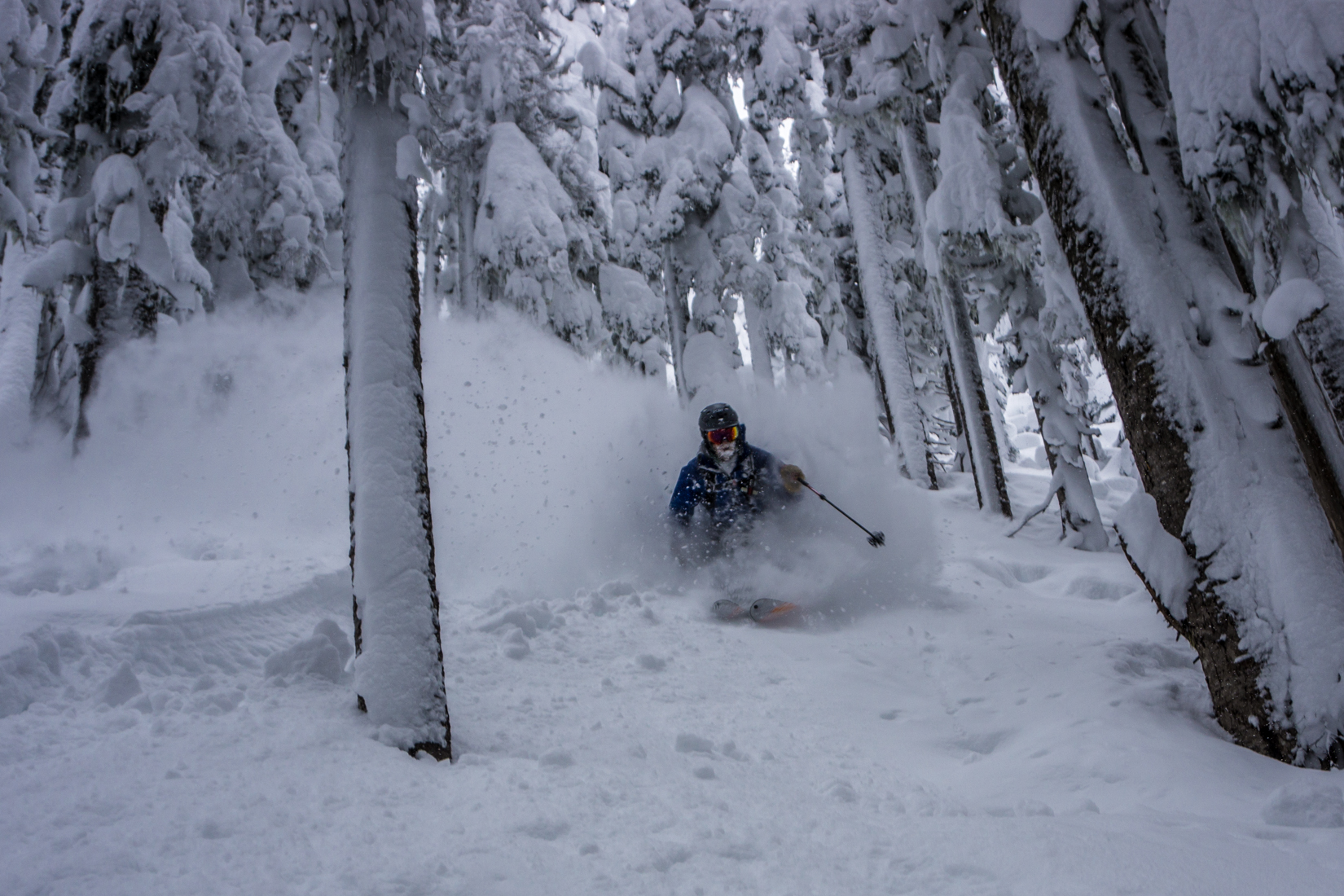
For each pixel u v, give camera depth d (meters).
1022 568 7.71
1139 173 3.81
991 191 7.61
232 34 10.18
